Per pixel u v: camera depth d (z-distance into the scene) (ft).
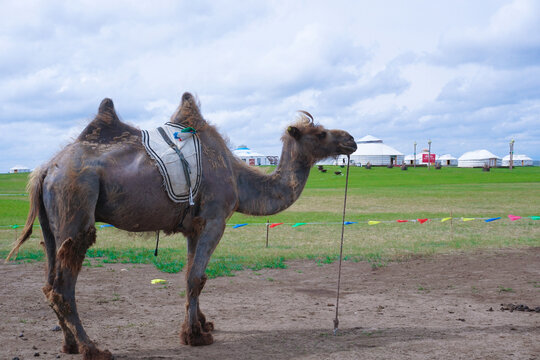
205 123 21.34
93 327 22.26
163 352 18.72
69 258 17.48
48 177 18.19
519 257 41.16
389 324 22.58
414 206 96.12
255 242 51.93
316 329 21.89
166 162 19.27
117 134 19.58
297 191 22.56
